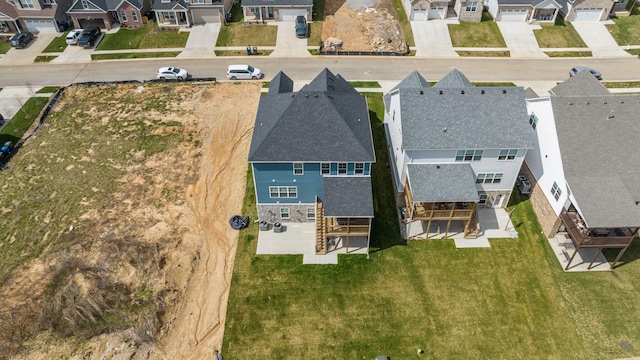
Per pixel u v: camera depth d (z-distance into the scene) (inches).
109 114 1947.6
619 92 2034.9
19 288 1280.8
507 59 2301.9
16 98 2068.2
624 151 1314.0
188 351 1134.4
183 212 1501.0
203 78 2175.2
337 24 2583.7
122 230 1437.0
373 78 2166.6
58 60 2335.1
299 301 1240.2
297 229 1443.2
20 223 1489.9
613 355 1118.4
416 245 1386.6
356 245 1392.7
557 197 1339.8
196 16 2549.2
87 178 1643.7
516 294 1252.5
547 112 1378.0
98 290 1241.4
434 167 1378.0
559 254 1350.9
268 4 2527.1
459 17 2561.5
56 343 1151.0
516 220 1461.6
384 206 1512.1
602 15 2522.1
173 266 1314.0
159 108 1969.7
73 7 2487.7
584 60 2287.2
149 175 1648.6
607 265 1318.9
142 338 1150.3
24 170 1692.9
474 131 1338.6
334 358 1120.2
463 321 1193.4
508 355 1123.3
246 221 1451.8
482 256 1353.3
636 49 2352.4
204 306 1229.1
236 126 1862.7
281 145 1296.8
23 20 2512.3
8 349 1141.7
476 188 1435.8
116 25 2596.0
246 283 1283.2
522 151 1344.7
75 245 1391.5
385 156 1695.4
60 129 1882.4
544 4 2444.6
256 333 1168.8
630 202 1229.1
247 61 2303.2
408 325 1186.0
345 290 1267.2
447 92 1389.0
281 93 1536.7
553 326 1179.3
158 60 2325.3
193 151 1750.7
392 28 2541.8
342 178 1339.8
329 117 1332.4
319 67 2256.4
